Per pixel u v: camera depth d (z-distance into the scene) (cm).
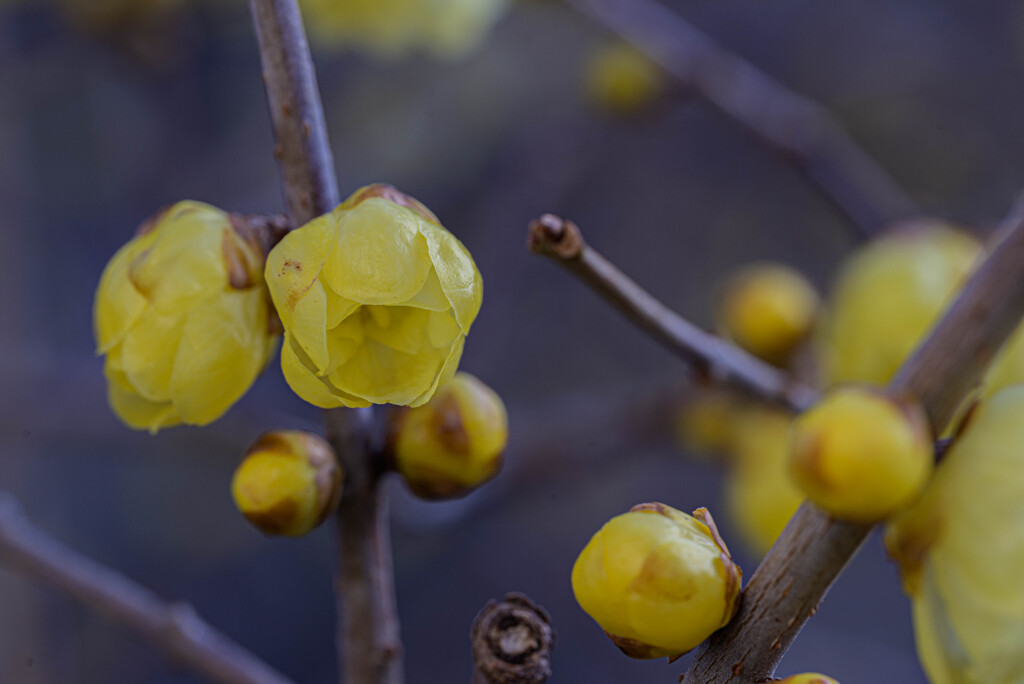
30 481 51
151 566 59
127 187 52
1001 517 21
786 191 61
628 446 44
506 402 58
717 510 63
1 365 43
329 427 23
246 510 22
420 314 22
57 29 46
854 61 55
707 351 25
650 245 62
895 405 20
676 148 60
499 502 44
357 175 53
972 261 29
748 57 55
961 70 55
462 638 63
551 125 52
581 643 62
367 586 23
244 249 22
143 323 22
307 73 22
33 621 45
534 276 59
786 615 21
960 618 21
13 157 46
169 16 45
